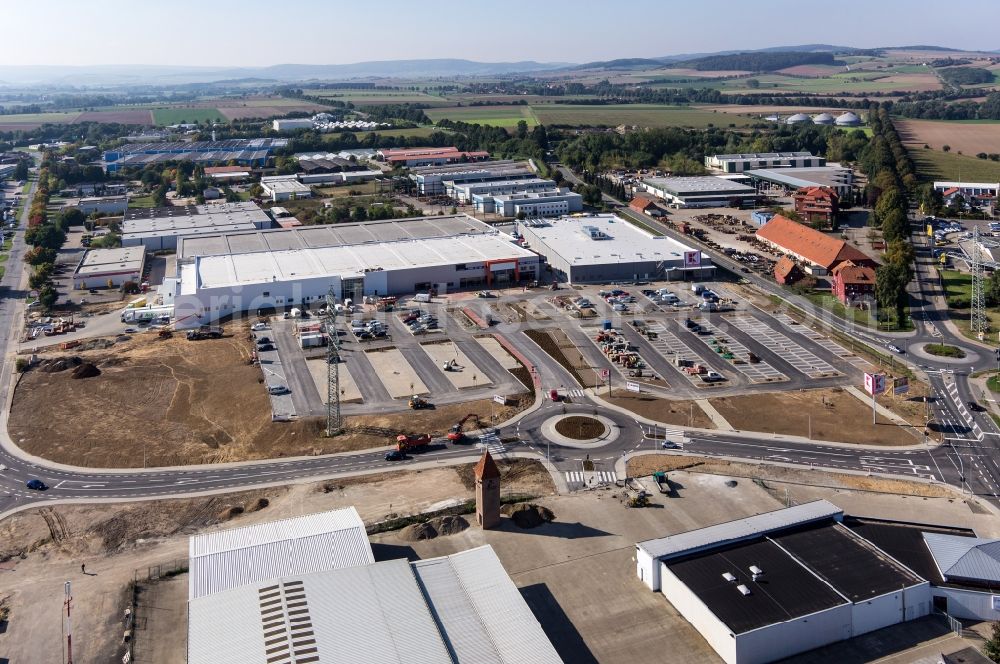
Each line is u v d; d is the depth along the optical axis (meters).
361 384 141.25
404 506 102.38
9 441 122.62
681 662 74.69
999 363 147.25
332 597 75.56
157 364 152.50
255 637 69.81
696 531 90.31
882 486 105.94
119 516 101.19
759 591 79.38
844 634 77.12
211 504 103.94
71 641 78.50
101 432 125.06
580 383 140.88
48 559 92.75
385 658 67.44
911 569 82.81
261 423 126.50
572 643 77.50
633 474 110.31
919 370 144.88
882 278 172.75
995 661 72.06
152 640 78.12
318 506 102.88
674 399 134.00
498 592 79.06
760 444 118.25
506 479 109.06
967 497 102.62
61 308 194.50
